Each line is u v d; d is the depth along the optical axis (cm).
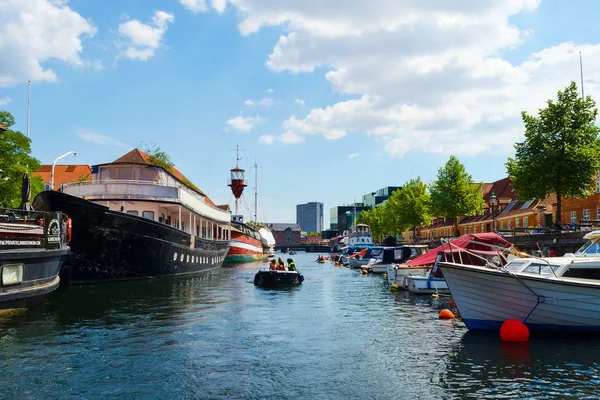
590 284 1493
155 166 3625
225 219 5606
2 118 4116
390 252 5072
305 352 1364
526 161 4116
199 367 1204
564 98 4100
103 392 1016
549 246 3897
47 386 1050
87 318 1847
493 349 1398
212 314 1994
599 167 3919
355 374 1155
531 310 1559
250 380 1105
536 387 1050
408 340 1527
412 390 1038
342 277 4578
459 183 6575
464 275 1658
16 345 1405
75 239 2806
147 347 1399
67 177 7481
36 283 1933
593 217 5206
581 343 1466
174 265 3588
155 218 3578
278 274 3419
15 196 4056
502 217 7344
